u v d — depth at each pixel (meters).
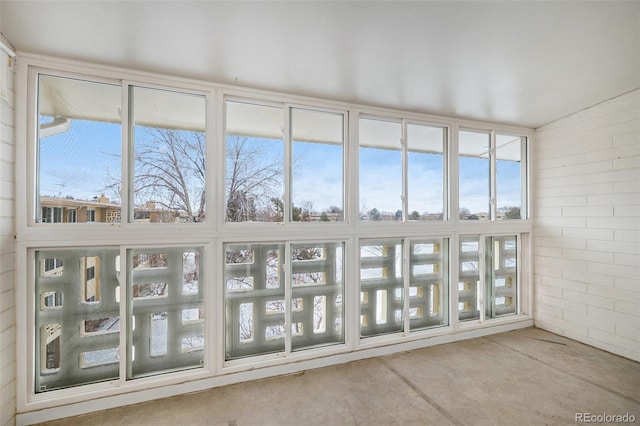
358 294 2.95
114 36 1.88
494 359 2.91
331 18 1.77
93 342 2.21
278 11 1.70
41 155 2.10
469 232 3.45
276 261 2.72
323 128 2.92
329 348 2.84
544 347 3.17
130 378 2.28
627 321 2.92
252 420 2.03
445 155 3.40
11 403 1.94
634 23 1.91
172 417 2.06
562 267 3.46
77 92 2.20
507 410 2.13
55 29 1.80
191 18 1.73
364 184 3.04
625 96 2.91
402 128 3.19
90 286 2.21
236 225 2.55
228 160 2.58
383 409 2.15
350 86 2.62
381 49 2.10
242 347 2.60
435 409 2.15
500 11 1.77
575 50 2.19
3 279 1.88
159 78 2.35
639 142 2.83
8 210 1.93
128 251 2.29
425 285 3.30
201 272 2.48
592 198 3.19
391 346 3.04
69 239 2.11
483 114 3.31
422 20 1.82
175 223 2.39
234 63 2.23
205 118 2.51
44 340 2.12
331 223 2.86
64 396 2.08
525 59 2.27
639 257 2.84
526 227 3.73
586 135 3.23
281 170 2.74
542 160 3.68
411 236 3.20
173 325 2.40
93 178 2.22
